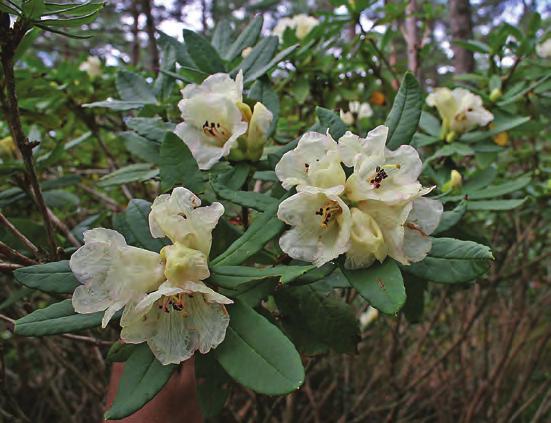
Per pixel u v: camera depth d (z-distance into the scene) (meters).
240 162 0.40
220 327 0.29
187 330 0.29
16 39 0.32
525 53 0.69
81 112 0.71
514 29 0.69
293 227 0.32
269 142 0.55
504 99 0.67
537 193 0.75
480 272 0.33
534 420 0.86
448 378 0.92
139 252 0.29
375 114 0.89
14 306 0.63
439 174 0.56
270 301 0.44
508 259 0.93
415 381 0.84
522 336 0.98
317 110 0.39
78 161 0.87
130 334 0.29
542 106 0.74
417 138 0.58
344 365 0.93
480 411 0.89
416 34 0.88
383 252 0.31
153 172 0.49
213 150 0.38
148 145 0.48
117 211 0.71
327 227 0.31
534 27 0.68
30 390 0.90
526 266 0.84
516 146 0.97
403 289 0.30
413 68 0.83
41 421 0.84
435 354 0.99
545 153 1.02
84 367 0.88
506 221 0.93
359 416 0.88
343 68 0.73
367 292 0.30
